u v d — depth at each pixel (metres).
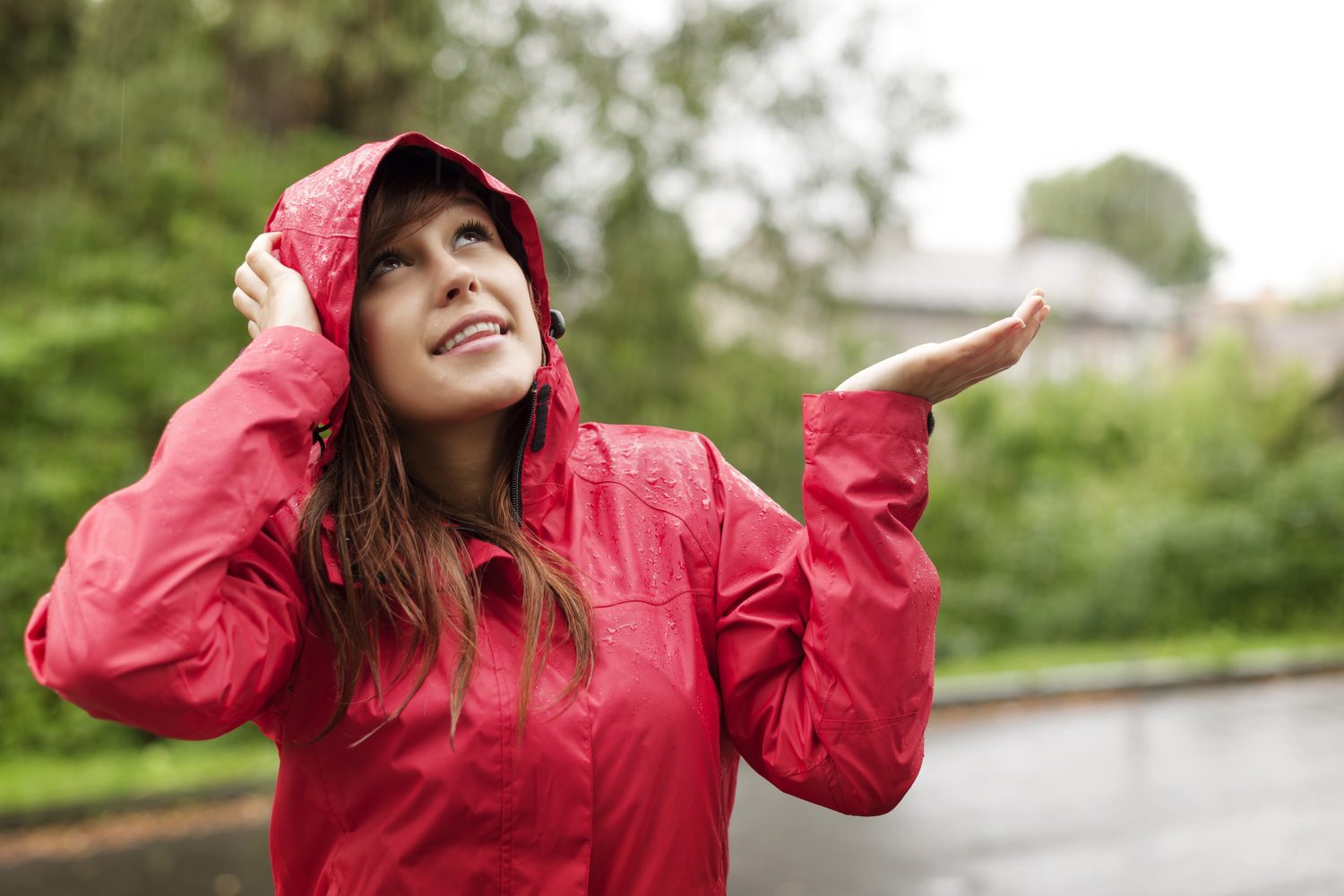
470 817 1.28
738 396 10.67
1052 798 6.16
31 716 6.99
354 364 1.41
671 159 9.74
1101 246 27.73
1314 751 7.43
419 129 9.51
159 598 1.18
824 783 1.42
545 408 1.44
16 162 8.34
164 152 8.47
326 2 8.71
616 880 1.32
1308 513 13.76
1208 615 13.40
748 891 4.70
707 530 1.50
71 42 8.82
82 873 4.98
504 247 1.54
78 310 7.85
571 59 9.62
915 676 1.40
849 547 1.40
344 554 1.32
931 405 1.46
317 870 1.38
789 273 10.66
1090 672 10.19
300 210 1.43
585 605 1.36
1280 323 26.89
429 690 1.29
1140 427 16.19
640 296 10.00
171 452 1.25
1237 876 4.91
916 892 4.70
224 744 7.31
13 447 7.45
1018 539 14.05
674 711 1.36
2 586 7.13
